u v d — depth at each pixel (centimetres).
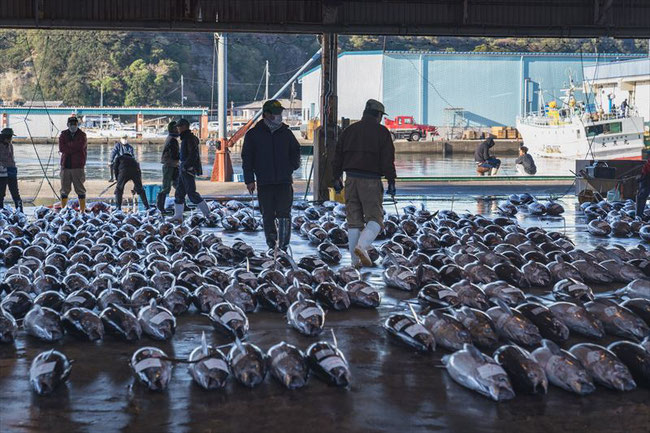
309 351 505
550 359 493
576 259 889
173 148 1580
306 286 712
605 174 1917
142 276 735
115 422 438
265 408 458
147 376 479
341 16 1566
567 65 6650
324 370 491
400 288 796
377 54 6700
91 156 5616
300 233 1248
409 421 439
